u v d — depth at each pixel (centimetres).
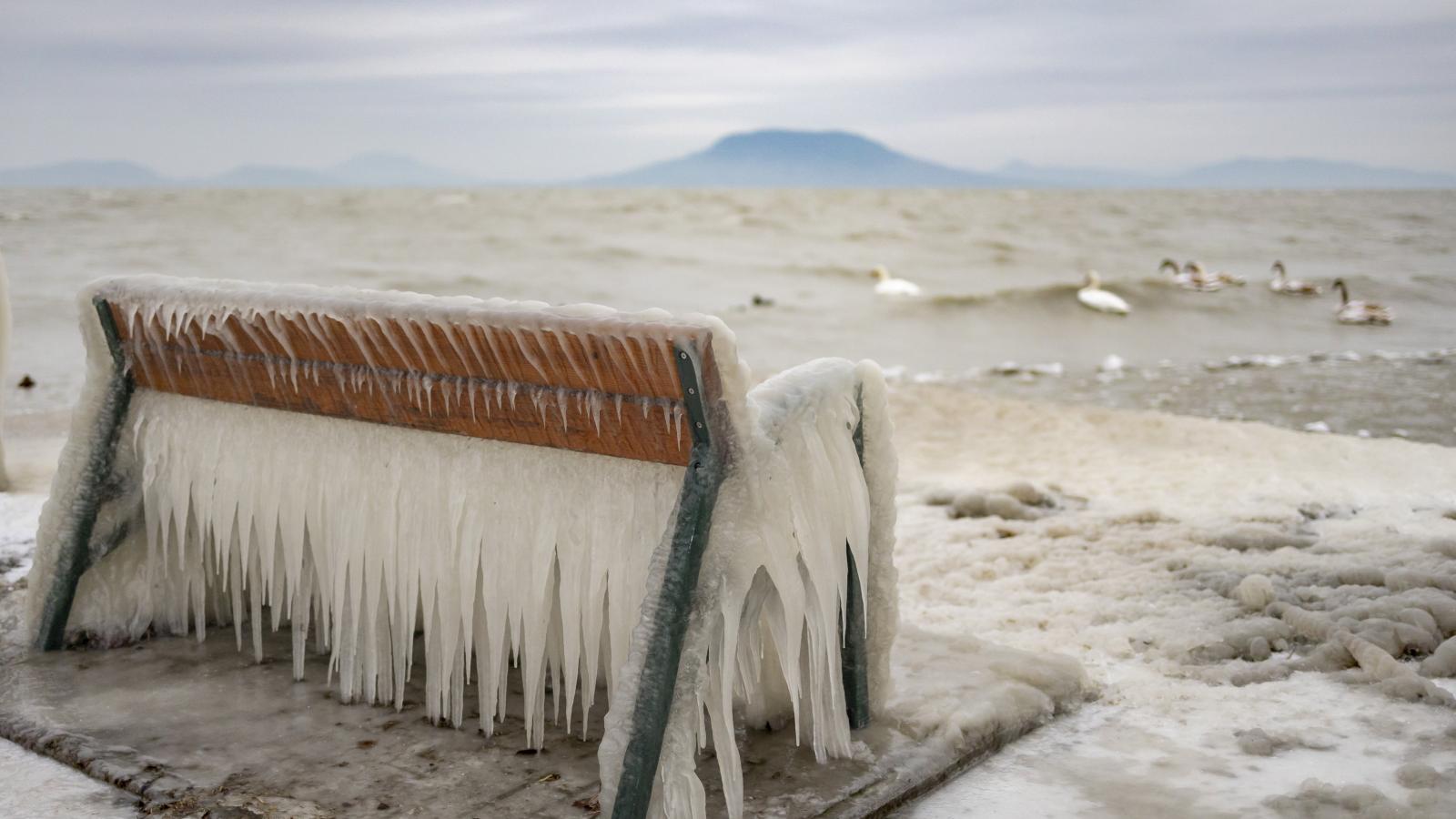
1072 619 402
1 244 3102
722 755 236
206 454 331
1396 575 418
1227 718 313
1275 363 1409
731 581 229
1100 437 818
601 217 5962
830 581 254
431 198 10612
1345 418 977
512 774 264
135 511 350
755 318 1975
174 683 323
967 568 472
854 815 246
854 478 263
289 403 306
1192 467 703
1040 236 4641
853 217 6169
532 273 2816
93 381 341
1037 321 1927
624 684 224
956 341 1720
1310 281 2570
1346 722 309
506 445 266
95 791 262
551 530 258
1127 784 272
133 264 2633
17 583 423
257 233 4097
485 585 271
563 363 235
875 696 292
